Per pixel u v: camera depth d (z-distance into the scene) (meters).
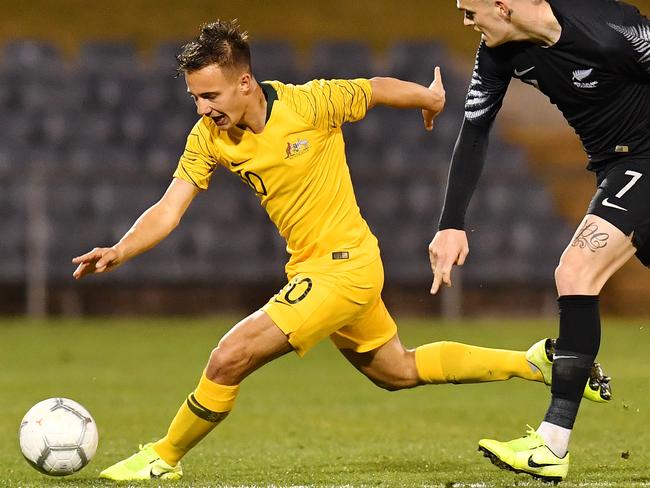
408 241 59.56
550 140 73.50
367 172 56.66
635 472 17.78
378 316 17.61
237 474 18.03
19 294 59.34
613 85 16.08
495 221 60.34
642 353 42.53
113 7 78.81
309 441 22.97
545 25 15.78
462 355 18.17
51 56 68.12
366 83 17.28
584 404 29.06
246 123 16.33
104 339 47.84
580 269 15.95
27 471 18.64
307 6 80.38
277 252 59.22
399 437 23.62
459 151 17.50
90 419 17.30
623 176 16.22
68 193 59.16
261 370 38.66
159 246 58.44
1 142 63.03
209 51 15.53
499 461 15.80
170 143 64.19
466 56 79.38
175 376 36.09
